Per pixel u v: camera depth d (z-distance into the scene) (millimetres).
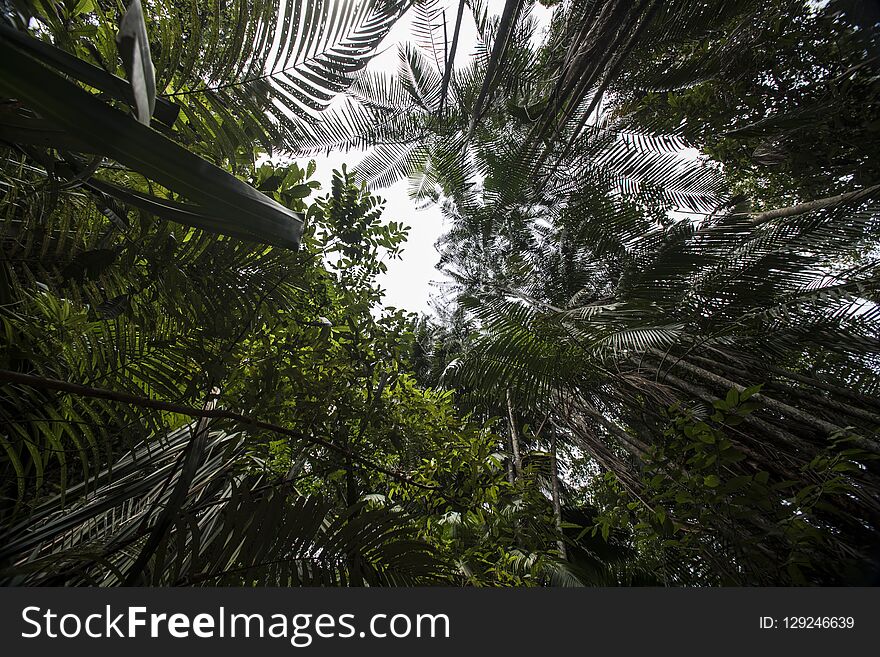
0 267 959
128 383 1189
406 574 1329
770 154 4539
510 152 4844
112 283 1141
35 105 411
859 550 2236
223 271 1298
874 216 2840
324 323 1891
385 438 2068
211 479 1896
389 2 958
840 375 3270
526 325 2822
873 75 3736
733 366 3330
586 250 4633
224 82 925
